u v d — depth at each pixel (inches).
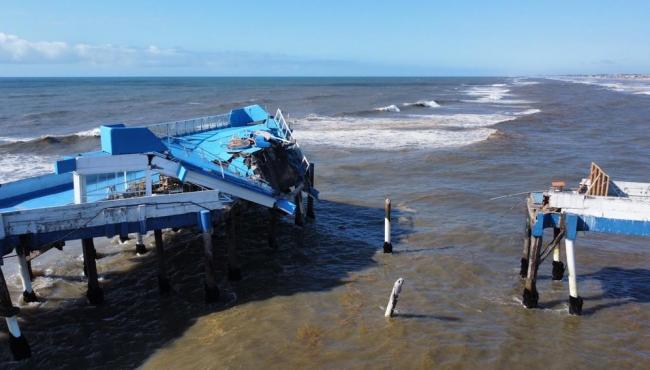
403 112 3449.8
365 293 756.0
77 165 641.6
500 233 1010.7
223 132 1131.9
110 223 644.1
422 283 790.5
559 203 667.4
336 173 1541.6
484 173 1525.6
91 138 2064.5
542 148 1915.6
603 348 610.2
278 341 624.4
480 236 994.1
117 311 716.7
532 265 690.2
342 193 1326.3
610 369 569.9
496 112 3484.3
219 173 772.6
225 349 609.9
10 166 1545.3
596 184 695.7
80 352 620.4
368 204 1226.0
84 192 667.4
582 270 837.8
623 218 641.0
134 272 841.5
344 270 845.2
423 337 629.6
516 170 1560.0
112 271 846.5
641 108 3550.7
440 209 1179.3
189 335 649.6
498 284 786.2
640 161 1679.4
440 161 1689.2
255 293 760.3
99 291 731.4
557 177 1471.5
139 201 655.1
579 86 7810.0
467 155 1770.4
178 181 778.8
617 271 832.9
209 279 716.7
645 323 668.7
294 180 995.9
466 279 804.0
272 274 828.6
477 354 593.6
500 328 653.3
